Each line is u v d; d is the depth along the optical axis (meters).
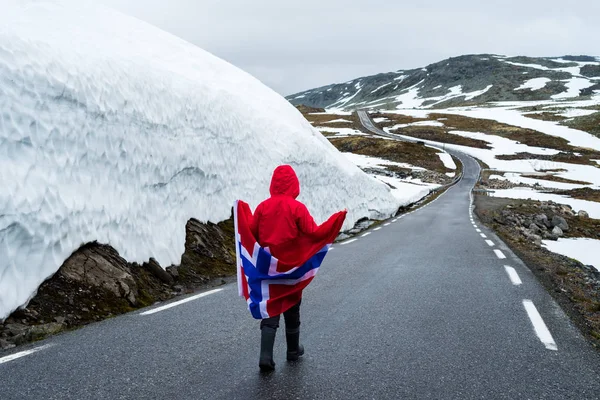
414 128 121.62
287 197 3.87
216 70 18.67
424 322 5.35
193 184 10.12
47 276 5.73
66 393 3.31
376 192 24.50
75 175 6.72
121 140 7.86
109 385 3.47
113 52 9.49
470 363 4.06
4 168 5.60
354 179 21.52
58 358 4.07
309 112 164.50
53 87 6.69
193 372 3.77
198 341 4.61
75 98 7.04
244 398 3.28
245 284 3.89
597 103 153.75
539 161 80.69
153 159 8.63
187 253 8.80
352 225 19.16
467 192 51.16
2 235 5.26
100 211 6.95
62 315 5.40
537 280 8.12
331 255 11.02
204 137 10.88
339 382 3.60
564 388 3.58
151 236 7.98
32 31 7.77
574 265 11.34
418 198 38.66
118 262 6.84
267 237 3.80
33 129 6.18
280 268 3.74
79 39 9.62
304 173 16.33
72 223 6.33
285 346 4.48
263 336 3.76
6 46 6.27
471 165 81.50
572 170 75.88
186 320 5.42
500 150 94.81
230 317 5.56
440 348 4.45
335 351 4.33
